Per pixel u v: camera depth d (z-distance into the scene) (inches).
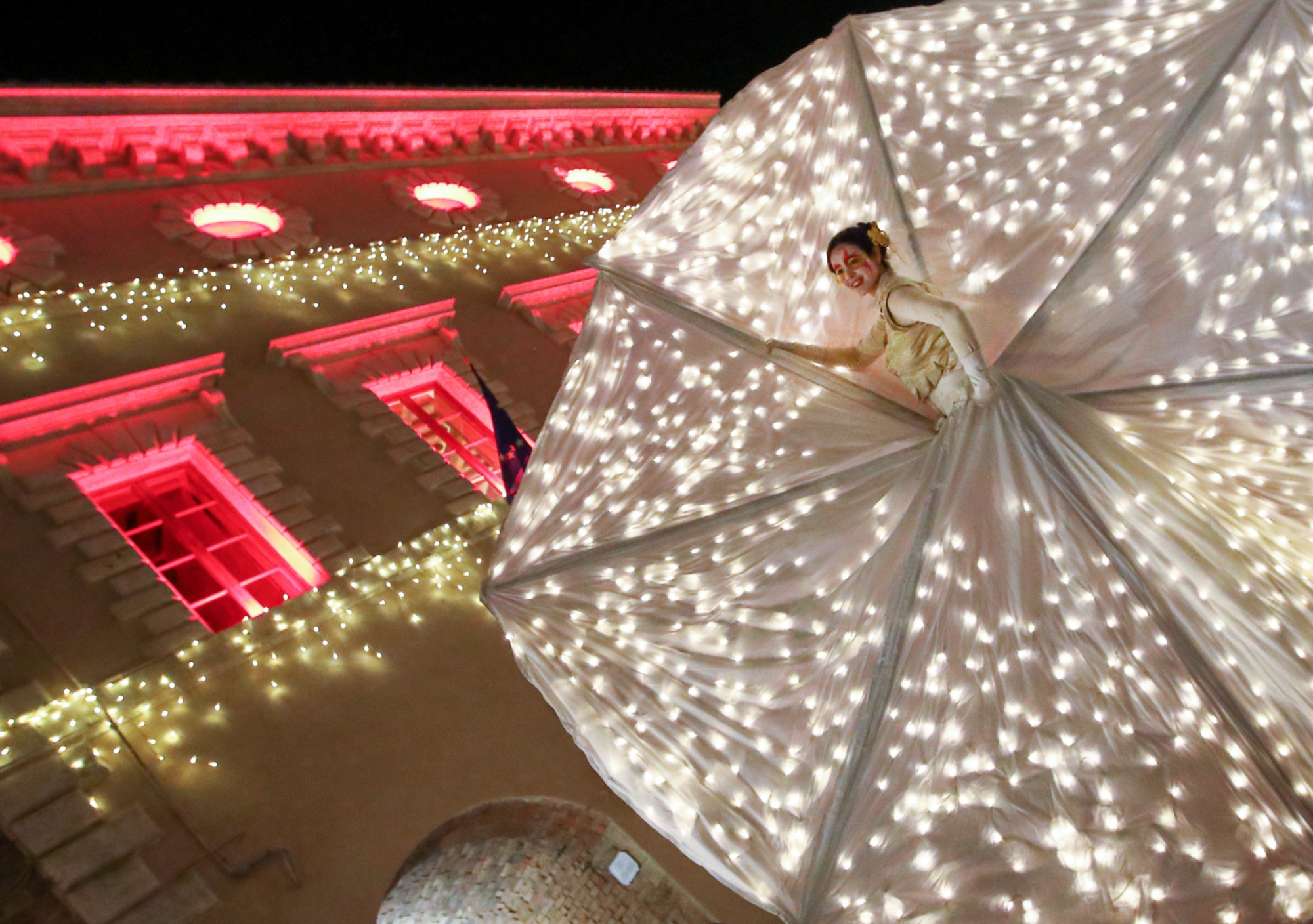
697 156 229.1
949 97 212.8
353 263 485.7
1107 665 182.1
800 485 209.6
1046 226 203.6
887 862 188.2
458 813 281.9
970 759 190.1
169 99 477.4
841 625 203.3
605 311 240.2
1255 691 173.3
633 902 296.2
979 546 184.7
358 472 378.3
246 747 275.3
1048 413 176.9
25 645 274.1
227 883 244.8
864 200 225.9
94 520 313.7
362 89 563.5
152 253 434.0
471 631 339.0
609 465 231.1
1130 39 193.6
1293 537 183.5
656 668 212.2
